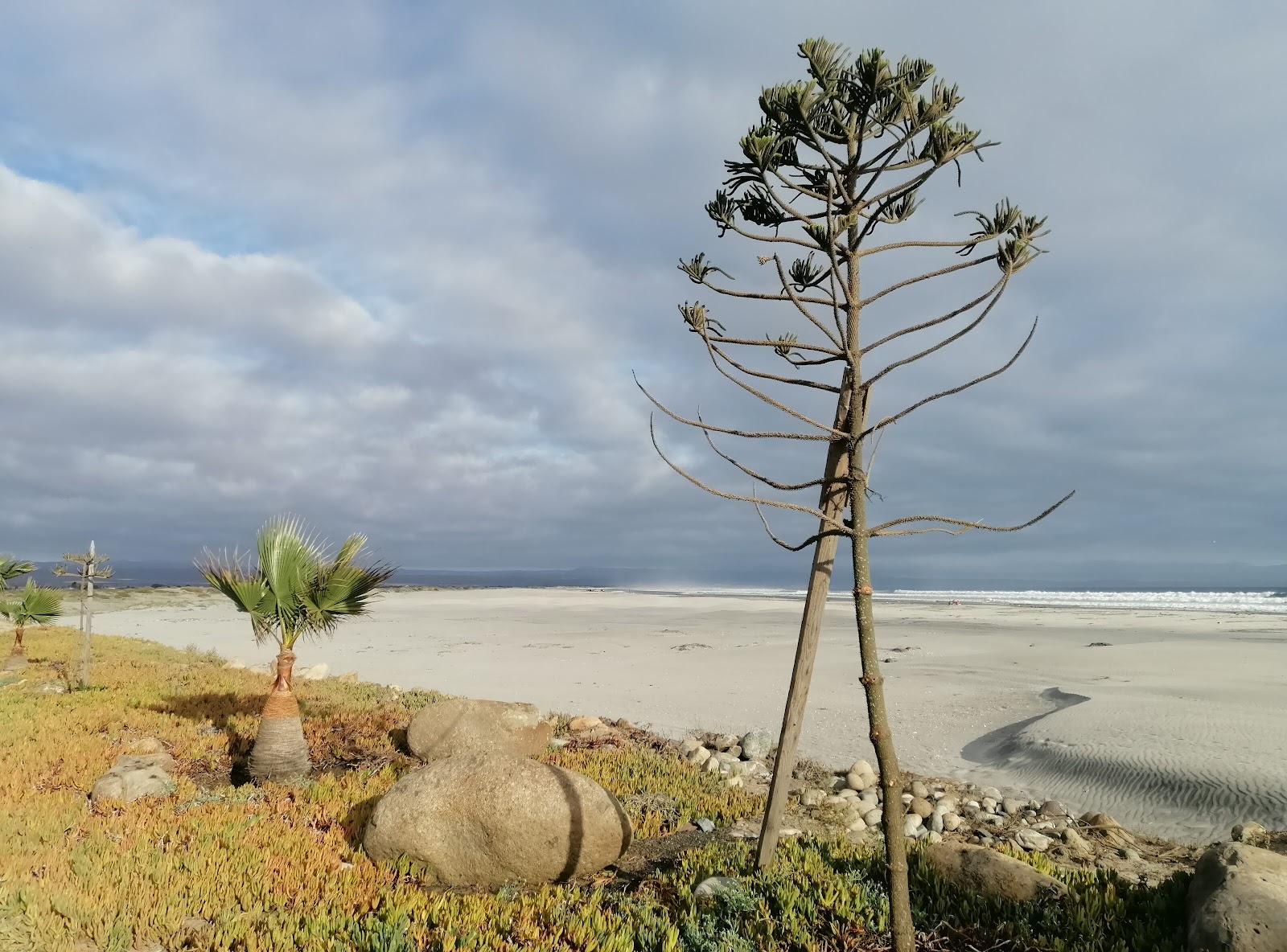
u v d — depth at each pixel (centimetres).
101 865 702
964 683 2291
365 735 1398
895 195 468
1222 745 1284
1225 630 3956
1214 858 593
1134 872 853
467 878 745
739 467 449
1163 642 3325
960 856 702
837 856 799
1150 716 1548
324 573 1089
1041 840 972
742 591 14725
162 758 1084
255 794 1003
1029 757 1412
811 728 1745
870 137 447
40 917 578
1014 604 7538
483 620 5575
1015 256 424
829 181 431
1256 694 1820
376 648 3675
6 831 792
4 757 1091
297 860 748
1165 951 535
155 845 778
